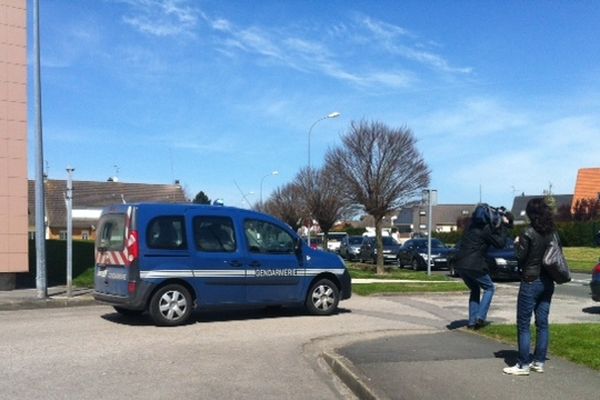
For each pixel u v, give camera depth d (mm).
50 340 9617
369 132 27703
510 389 6395
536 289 6918
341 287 12992
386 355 8172
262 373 7742
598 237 23641
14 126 17094
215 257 11641
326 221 43000
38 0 15430
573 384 6562
